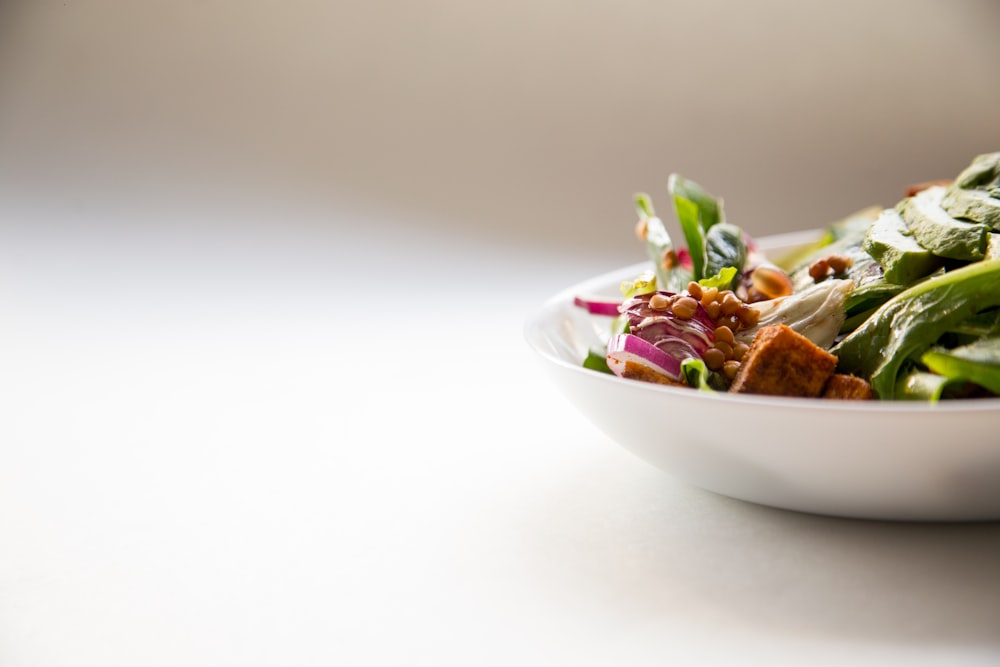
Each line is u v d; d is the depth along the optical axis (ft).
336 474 1.68
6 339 2.50
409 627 1.30
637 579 1.34
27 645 1.31
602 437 1.72
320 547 1.47
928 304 1.36
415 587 1.37
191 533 1.53
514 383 2.02
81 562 1.48
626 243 3.50
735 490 1.39
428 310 2.63
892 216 1.60
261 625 1.32
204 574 1.43
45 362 2.32
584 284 1.84
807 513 1.42
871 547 1.35
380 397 1.99
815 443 1.24
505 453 1.70
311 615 1.34
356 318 2.58
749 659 1.20
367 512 1.55
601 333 1.79
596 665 1.22
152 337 2.47
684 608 1.29
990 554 1.32
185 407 2.00
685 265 1.87
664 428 1.33
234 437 1.85
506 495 1.56
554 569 1.38
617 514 1.48
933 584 1.28
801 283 1.72
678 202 1.81
